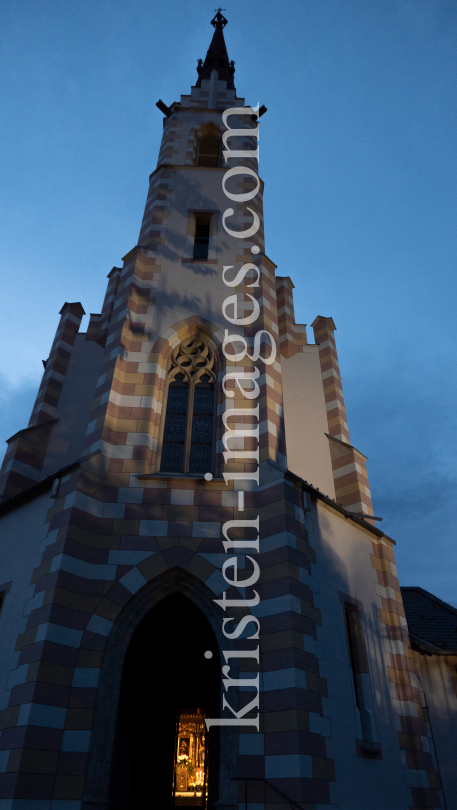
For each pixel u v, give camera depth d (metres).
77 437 15.55
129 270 14.83
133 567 10.21
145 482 11.22
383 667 11.96
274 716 8.89
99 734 8.76
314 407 17.23
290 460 15.74
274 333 14.16
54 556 9.90
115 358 12.92
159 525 10.70
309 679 9.27
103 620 9.64
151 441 11.99
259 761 8.66
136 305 14.13
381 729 11.00
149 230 16.03
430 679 14.53
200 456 12.54
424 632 16.09
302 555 10.52
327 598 10.92
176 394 13.35
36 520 11.02
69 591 9.57
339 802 8.83
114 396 12.38
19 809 7.70
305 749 8.55
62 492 10.80
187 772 12.20
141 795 11.88
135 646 12.69
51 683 8.72
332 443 16.22
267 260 15.56
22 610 9.84
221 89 23.30
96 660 9.25
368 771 10.00
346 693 10.25
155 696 12.89
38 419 15.76
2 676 9.28
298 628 9.55
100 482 11.01
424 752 11.73
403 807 10.48
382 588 13.23
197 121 21.06
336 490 15.38
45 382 16.66
